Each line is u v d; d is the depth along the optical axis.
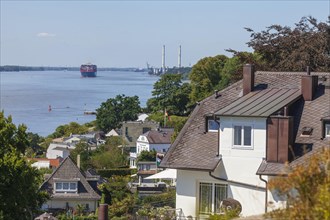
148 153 140.88
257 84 35.94
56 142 172.88
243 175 32.53
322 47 60.53
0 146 52.88
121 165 143.12
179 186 34.16
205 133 34.59
